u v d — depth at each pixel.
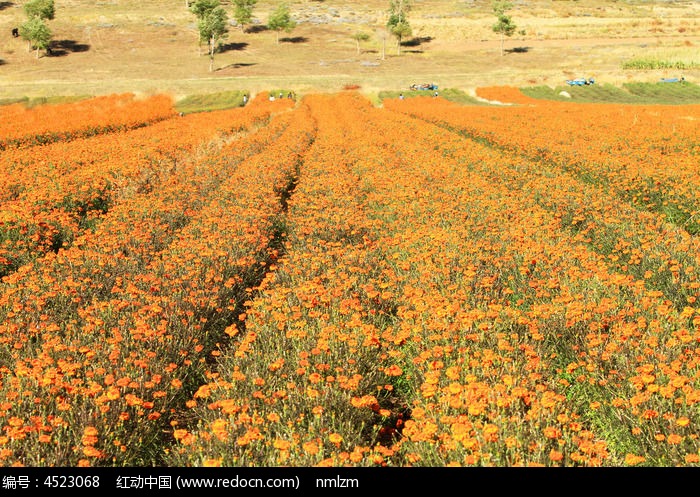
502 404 4.88
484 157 22.16
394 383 6.74
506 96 63.78
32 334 7.28
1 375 6.00
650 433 5.12
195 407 6.05
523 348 6.38
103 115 42.47
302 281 9.01
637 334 6.57
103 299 8.98
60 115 42.88
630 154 21.95
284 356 6.44
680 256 9.73
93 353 6.09
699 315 7.28
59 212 13.34
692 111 40.50
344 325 7.16
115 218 13.27
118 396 5.30
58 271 9.70
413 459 4.60
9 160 20.66
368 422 5.67
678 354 6.12
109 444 5.04
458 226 12.05
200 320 7.84
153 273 9.62
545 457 4.42
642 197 15.69
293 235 12.40
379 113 45.56
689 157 19.94
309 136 29.94
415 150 24.06
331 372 6.09
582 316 7.18
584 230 12.66
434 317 7.09
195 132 29.95
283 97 63.12
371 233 12.41
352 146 25.55
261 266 10.98
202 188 17.23
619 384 5.80
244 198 14.52
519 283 9.21
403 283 9.16
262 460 4.68
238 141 27.17
